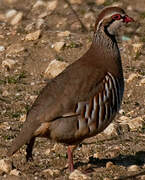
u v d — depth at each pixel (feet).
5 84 81.76
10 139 66.44
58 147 63.98
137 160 61.16
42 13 109.81
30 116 54.90
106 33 59.47
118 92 58.44
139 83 79.92
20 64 86.99
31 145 55.72
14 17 107.86
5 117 72.49
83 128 55.72
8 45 93.45
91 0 115.65
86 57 59.11
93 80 56.18
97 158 61.67
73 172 56.70
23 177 57.26
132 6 112.57
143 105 75.46
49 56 89.25
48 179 56.75
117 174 57.52
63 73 57.47
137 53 88.79
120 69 59.41
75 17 106.73
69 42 92.89
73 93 55.11
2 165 58.80
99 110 56.39
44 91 56.34
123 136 67.00
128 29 100.48
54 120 54.54
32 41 94.02
